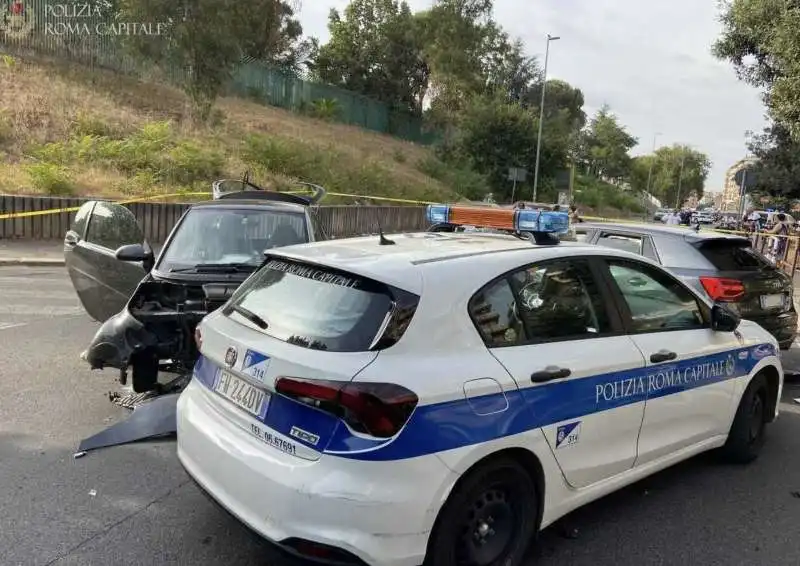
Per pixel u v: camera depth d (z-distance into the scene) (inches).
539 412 118.6
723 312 166.4
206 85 907.4
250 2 933.8
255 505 107.2
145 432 179.8
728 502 159.8
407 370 105.0
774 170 951.6
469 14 1765.5
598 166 2864.2
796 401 243.4
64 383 224.1
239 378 119.1
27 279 437.1
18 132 708.0
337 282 119.1
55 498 147.9
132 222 262.8
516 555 119.3
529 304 126.5
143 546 130.5
